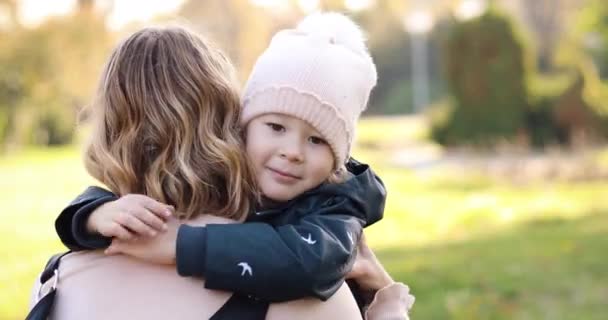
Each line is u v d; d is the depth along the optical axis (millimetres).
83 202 1676
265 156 1858
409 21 32656
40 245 10672
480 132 21922
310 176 1866
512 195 13906
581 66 21688
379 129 29891
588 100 21250
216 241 1630
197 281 1668
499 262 8656
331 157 1899
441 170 17766
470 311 6863
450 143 22453
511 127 21781
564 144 21578
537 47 39812
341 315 1735
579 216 11547
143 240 1664
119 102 1735
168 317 1646
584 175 15336
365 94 1977
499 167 16891
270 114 1866
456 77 22422
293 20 29141
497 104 21828
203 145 1728
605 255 8805
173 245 1655
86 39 27406
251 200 1829
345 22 2014
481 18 22109
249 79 1946
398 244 10023
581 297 7301
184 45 1794
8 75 27688
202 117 1743
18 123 28516
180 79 1745
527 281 7805
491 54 21953
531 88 21969
